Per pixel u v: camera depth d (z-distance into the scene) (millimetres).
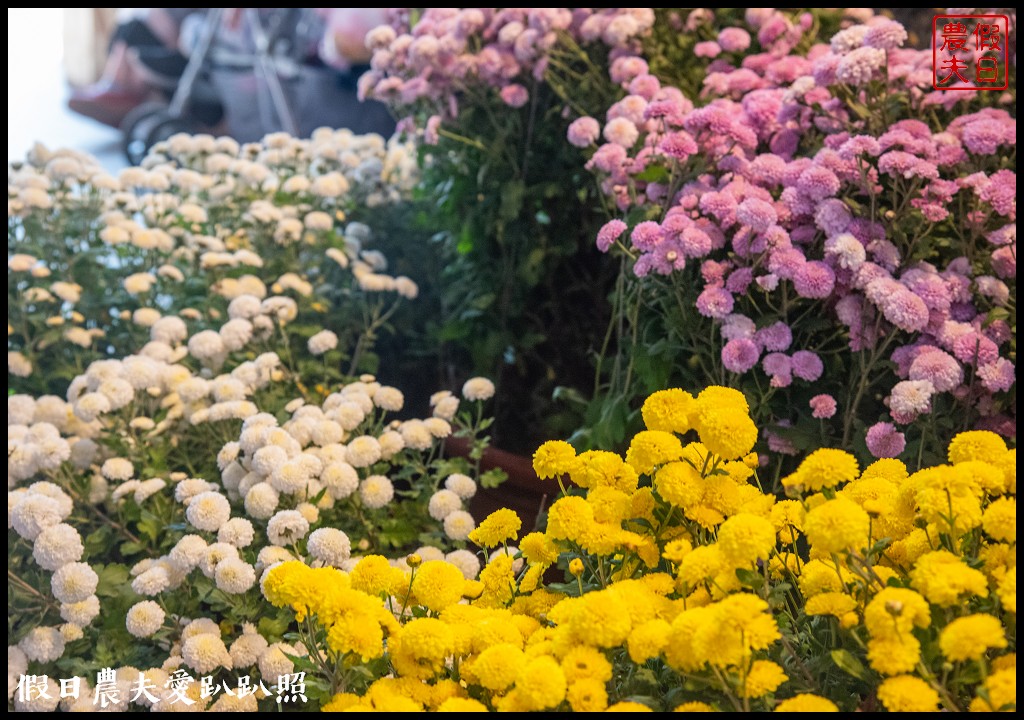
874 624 1202
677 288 2242
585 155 2672
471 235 3045
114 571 2080
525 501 2529
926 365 1986
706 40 2992
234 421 2490
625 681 1371
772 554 1497
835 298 2221
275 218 3096
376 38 3072
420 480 2451
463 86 2939
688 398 1510
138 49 6695
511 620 1481
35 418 2520
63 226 3115
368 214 3395
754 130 2455
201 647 1830
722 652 1190
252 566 2000
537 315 3201
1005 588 1229
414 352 3240
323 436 2279
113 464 2334
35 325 2980
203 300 3000
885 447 2018
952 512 1310
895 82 2338
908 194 2123
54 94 8359
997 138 2162
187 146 3414
